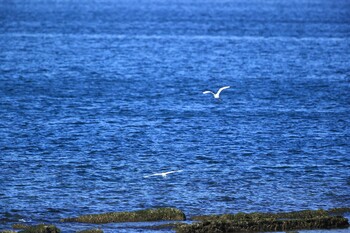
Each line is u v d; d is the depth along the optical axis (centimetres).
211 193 5625
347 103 9888
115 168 6316
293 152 6981
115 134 7675
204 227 4556
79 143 7231
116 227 4691
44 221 4903
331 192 5716
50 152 6850
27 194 5525
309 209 5272
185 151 6950
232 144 7275
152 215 4897
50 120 8362
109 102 9681
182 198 5488
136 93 10506
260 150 7038
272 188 5788
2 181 5844
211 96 10344
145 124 8225
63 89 10738
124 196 5522
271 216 4909
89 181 5912
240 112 9075
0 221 4903
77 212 5141
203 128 8031
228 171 6259
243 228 4622
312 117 8788
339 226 4788
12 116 8525
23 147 7019
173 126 8138
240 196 5566
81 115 8706
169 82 11769
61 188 5700
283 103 9788
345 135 7794
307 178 6100
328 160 6706
